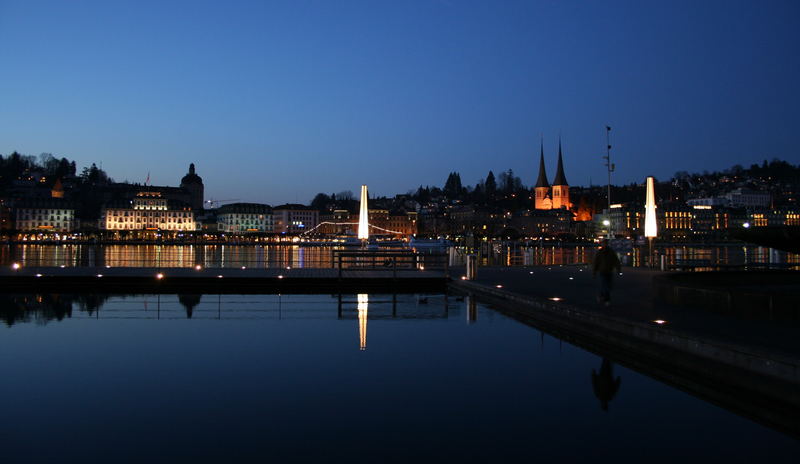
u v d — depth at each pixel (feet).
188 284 106.73
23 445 28.25
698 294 56.03
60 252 415.44
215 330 61.00
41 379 40.42
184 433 29.78
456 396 36.17
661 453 27.02
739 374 35.58
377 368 43.45
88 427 30.73
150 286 106.73
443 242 407.23
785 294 46.91
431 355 47.98
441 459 26.40
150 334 58.34
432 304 84.69
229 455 26.91
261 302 88.07
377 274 121.80
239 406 34.22
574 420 31.63
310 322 66.28
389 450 27.45
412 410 33.42
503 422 31.35
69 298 92.48
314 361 45.80
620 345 48.73
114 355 48.16
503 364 44.62
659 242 605.73
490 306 82.17
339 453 27.12
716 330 42.93
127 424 31.22
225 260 311.47
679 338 42.04
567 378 40.34
